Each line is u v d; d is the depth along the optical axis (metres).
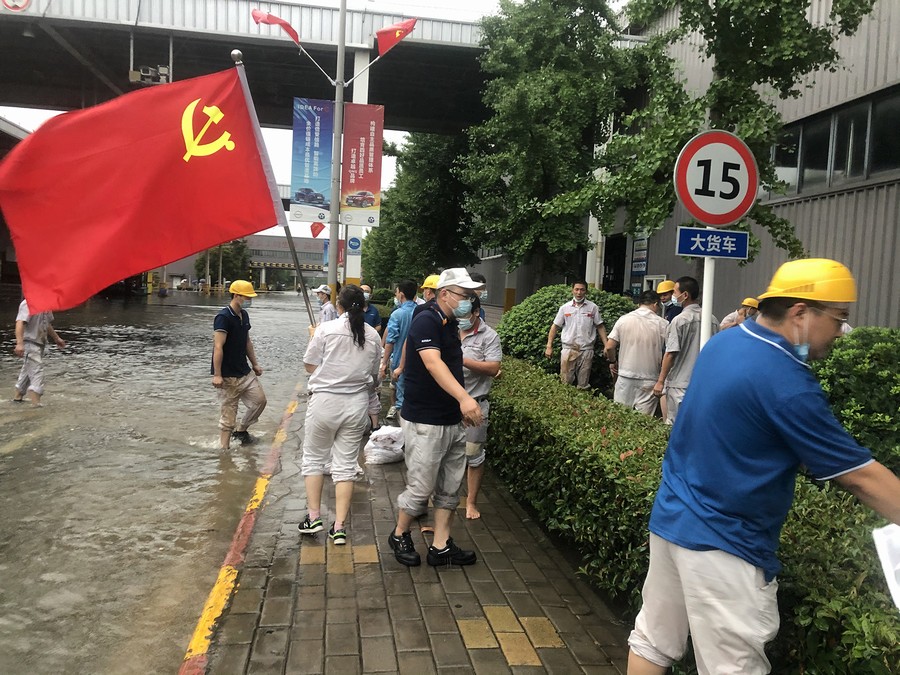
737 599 2.02
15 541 4.52
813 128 10.47
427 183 27.05
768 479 1.99
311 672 2.99
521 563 4.27
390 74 23.56
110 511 5.15
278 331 24.95
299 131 15.11
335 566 4.15
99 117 4.23
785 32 6.58
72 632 3.38
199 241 4.42
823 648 2.09
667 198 7.46
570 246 16.64
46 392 10.25
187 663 3.05
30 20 18.81
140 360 14.55
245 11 19.22
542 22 16.34
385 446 6.55
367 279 53.59
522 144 16.36
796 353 2.02
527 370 7.06
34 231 4.09
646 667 2.35
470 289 3.96
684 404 2.24
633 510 3.29
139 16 18.88
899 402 4.35
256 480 6.04
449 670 3.03
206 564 4.23
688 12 6.99
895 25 8.79
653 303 6.95
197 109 4.41
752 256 7.46
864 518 2.85
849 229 9.59
